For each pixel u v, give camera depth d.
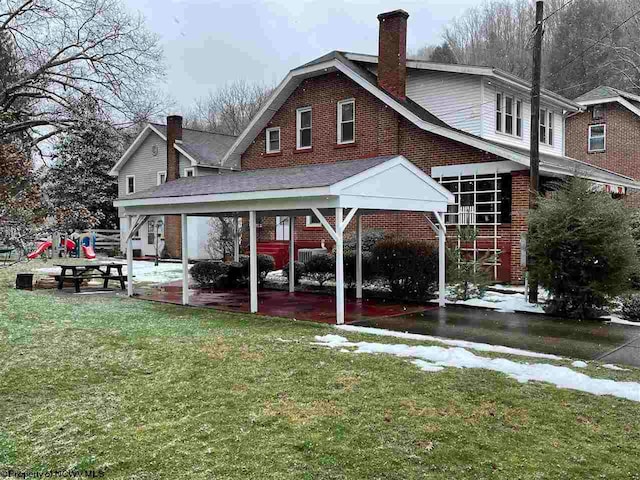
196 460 3.83
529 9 34.44
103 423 4.54
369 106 17.55
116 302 12.06
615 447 4.02
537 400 5.02
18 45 20.16
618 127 23.09
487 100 16.55
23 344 7.47
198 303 12.00
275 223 21.55
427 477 3.56
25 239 6.11
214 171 26.23
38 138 15.54
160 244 27.48
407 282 12.23
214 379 5.73
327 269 14.84
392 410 4.76
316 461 3.80
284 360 6.46
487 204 14.95
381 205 9.75
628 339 7.90
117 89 21.67
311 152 19.31
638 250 10.32
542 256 9.96
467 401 4.99
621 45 28.86
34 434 4.32
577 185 9.71
